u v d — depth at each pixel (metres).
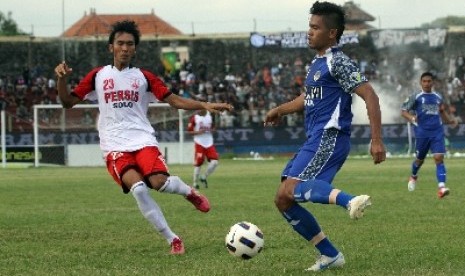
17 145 93.00
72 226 26.95
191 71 122.81
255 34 122.69
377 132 15.50
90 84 20.94
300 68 121.44
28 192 45.78
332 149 16.20
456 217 28.09
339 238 22.44
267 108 114.50
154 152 20.64
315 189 15.79
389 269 16.88
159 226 20.00
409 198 37.34
